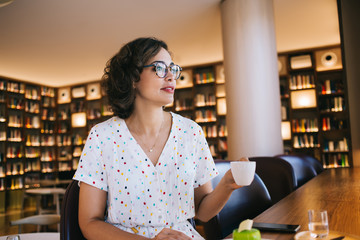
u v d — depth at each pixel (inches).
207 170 50.5
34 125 321.4
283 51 256.7
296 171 98.9
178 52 250.4
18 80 307.0
